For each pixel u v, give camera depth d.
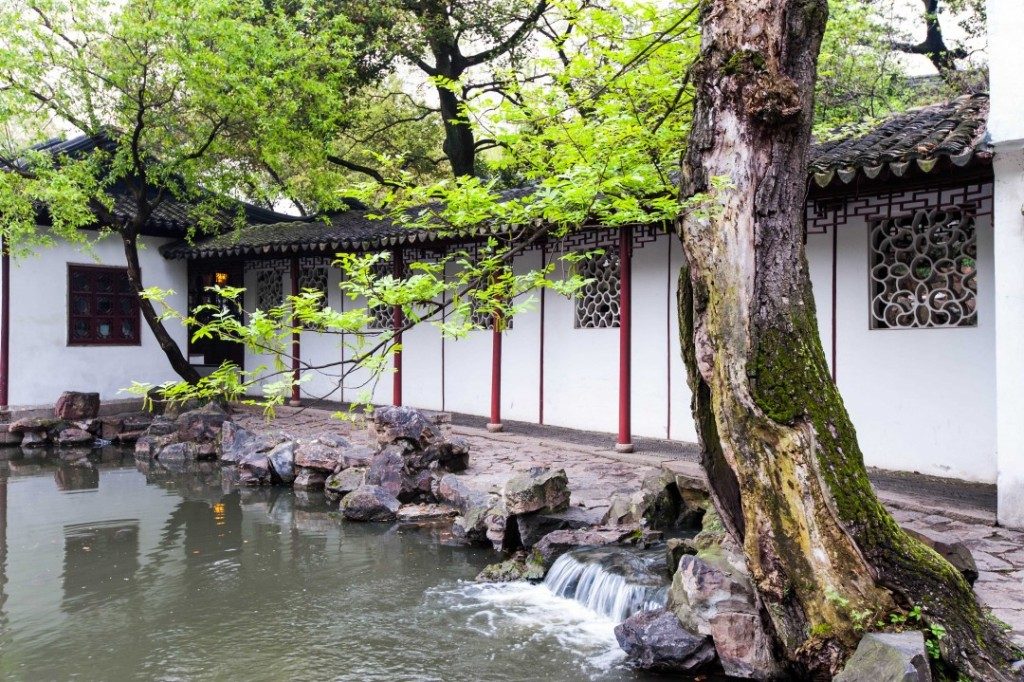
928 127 8.34
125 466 12.61
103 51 12.94
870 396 9.08
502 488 9.08
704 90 4.40
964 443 8.34
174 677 5.20
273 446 12.12
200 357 18.28
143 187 14.45
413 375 15.55
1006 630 4.43
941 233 8.50
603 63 6.48
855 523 4.09
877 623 4.01
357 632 5.91
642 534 7.21
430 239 12.37
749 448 4.23
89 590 6.85
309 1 14.55
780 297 4.32
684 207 4.39
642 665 5.20
